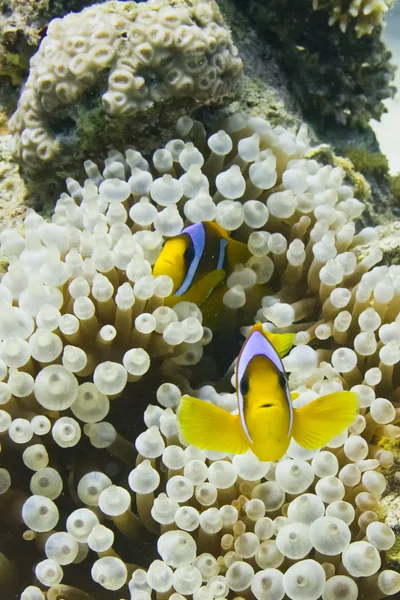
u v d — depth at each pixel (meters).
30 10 0.80
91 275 0.61
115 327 0.60
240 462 0.53
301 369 0.59
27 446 0.57
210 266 0.62
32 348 0.56
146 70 0.68
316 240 0.66
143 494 0.55
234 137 0.72
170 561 0.52
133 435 0.61
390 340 0.59
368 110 1.04
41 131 0.71
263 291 0.66
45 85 0.69
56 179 0.73
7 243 0.65
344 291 0.62
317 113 1.01
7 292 0.60
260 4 0.92
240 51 0.89
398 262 0.69
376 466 0.56
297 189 0.68
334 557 0.54
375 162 1.03
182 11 0.68
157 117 0.69
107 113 0.68
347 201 0.71
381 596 0.54
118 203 0.64
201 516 0.53
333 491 0.54
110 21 0.67
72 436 0.54
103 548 0.52
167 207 0.62
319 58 0.97
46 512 0.53
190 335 0.59
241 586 0.52
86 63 0.67
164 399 0.58
